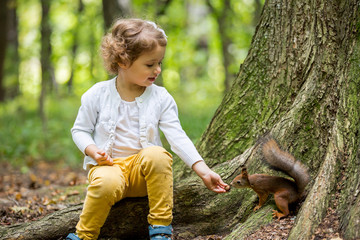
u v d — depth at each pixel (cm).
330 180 248
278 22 332
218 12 1177
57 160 809
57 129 997
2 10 1356
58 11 1568
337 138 262
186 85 1633
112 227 288
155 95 278
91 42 1285
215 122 354
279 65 327
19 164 762
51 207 391
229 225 291
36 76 1911
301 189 262
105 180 246
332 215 233
